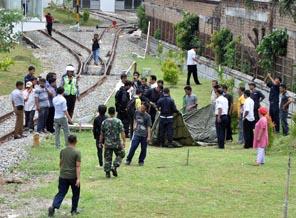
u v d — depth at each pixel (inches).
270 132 1256.8
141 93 1363.2
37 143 1285.7
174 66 2208.4
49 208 830.5
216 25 2508.6
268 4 1973.4
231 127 1428.4
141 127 1116.5
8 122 1553.9
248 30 2151.8
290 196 924.0
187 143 1350.9
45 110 1423.5
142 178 1024.9
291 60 1784.0
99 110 1091.3
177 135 1346.0
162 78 2298.2
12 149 1258.6
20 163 1147.9
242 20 2209.6
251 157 1206.3
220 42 2333.9
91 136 1418.6
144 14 3750.0
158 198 909.8
